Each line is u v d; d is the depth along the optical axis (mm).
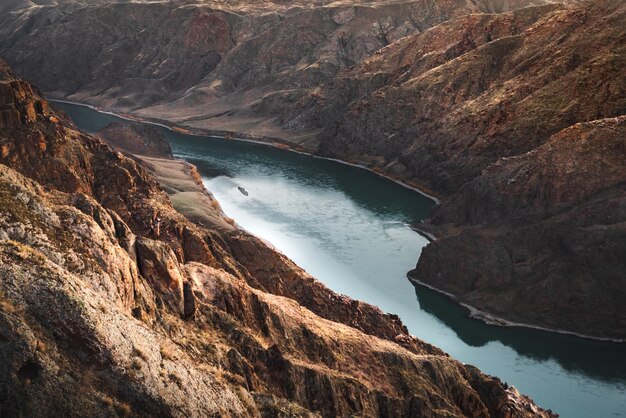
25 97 65125
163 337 29109
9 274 23250
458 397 50094
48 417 21109
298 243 109875
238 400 29297
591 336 88188
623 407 72000
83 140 72500
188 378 27234
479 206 113875
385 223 123188
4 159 59781
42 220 29406
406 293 96688
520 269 97375
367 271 101812
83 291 25094
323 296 69062
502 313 92438
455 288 98125
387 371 47094
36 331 22484
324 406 37375
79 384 22484
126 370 24344
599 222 97500
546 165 108438
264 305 45969
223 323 39031
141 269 36281
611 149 105750
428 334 85875
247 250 73562
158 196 72938
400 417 42125
